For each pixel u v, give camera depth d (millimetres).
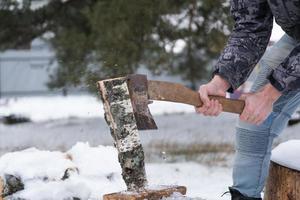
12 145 9867
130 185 2426
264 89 2551
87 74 8664
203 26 9297
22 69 31391
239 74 2650
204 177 6281
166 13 9055
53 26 12039
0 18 11867
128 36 8859
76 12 11641
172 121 14406
